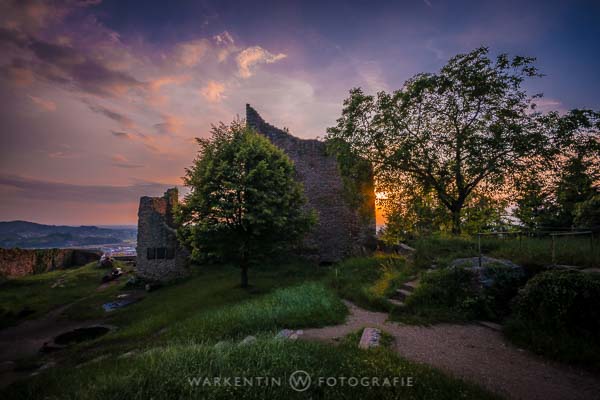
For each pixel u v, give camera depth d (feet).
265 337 21.03
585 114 40.19
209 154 50.16
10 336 39.27
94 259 107.24
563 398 13.66
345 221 74.74
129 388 12.75
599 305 18.66
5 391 19.65
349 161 54.90
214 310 35.63
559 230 47.91
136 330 34.53
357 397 11.71
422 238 48.37
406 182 52.11
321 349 17.48
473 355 18.54
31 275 83.20
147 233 70.23
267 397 11.65
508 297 25.88
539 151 41.52
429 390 12.48
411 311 27.81
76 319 45.65
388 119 51.08
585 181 41.24
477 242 41.22
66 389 16.34
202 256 47.73
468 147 44.52
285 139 78.18
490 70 44.47
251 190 44.78
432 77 47.91
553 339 19.02
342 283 42.86
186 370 14.16
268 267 65.82
